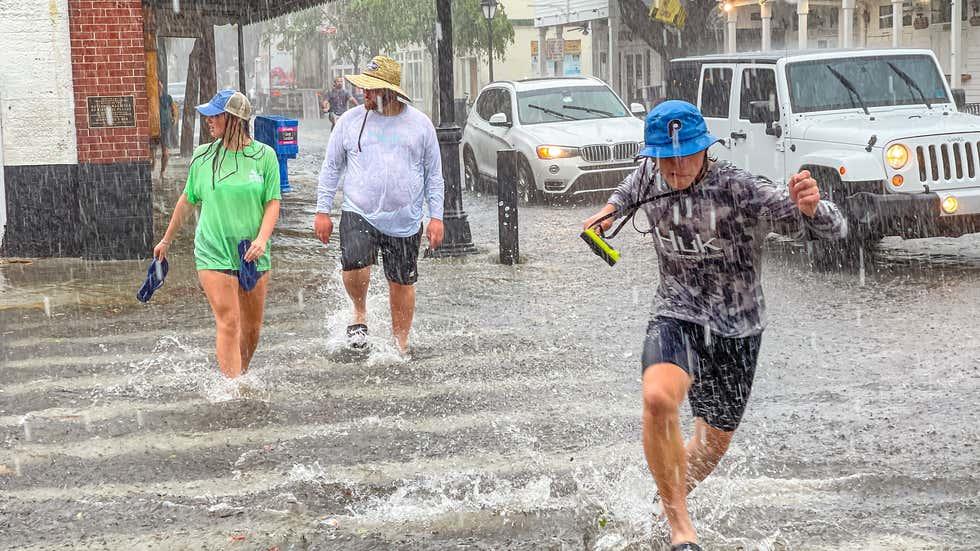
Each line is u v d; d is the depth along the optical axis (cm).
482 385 753
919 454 593
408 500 539
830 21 3541
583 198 1938
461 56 5278
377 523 511
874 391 719
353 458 603
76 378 775
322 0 2358
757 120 1278
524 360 822
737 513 514
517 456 603
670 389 443
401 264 832
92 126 1270
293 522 513
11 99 1265
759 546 477
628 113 1992
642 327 930
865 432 633
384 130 824
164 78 3222
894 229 1121
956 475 560
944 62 3183
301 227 1594
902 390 719
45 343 880
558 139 1831
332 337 900
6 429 660
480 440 632
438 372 788
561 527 502
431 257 1321
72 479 574
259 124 2133
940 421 650
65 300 1048
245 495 548
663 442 446
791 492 540
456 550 479
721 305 467
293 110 7056
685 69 1495
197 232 734
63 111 1270
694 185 453
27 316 980
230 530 505
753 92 1341
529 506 527
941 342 846
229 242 729
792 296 1048
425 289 1119
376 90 819
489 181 2042
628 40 4612
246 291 746
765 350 838
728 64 1396
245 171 726
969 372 757
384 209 820
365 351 849
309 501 539
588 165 1823
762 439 624
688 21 3350
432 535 496
